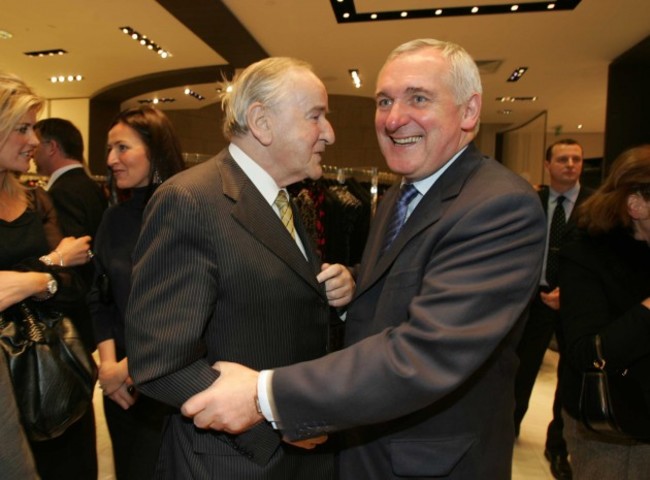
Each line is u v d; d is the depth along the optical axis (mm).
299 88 993
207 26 5473
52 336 1251
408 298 939
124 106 9938
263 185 1033
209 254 901
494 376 977
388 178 3875
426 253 933
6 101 1240
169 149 1668
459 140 1036
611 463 1318
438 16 5090
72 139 2102
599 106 9203
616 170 1276
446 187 1001
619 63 6320
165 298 870
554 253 2854
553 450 2520
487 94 8445
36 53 6629
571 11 4891
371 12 5062
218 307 931
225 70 7289
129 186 1640
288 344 986
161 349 840
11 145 1265
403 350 781
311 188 2730
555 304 2053
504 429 998
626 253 1274
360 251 3258
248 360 944
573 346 1248
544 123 9523
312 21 5359
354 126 9766
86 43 6211
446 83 987
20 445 945
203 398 827
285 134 998
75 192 2012
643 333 1121
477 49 6102
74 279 1344
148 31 5758
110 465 2457
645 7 4781
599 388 1182
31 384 1178
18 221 1350
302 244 1195
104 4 5016
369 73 7406
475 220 866
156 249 884
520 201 869
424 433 939
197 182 944
